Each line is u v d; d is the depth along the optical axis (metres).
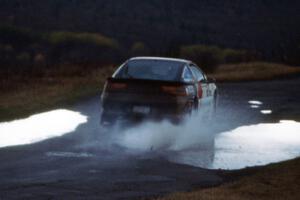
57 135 27.20
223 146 26.28
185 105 28.05
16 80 51.69
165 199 16.45
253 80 75.06
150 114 27.67
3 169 20.03
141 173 20.11
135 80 27.83
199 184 18.86
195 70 31.28
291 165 21.17
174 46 94.06
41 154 22.73
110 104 28.16
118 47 196.00
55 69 65.38
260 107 42.62
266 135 29.89
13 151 23.12
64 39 191.88
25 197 16.50
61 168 20.41
